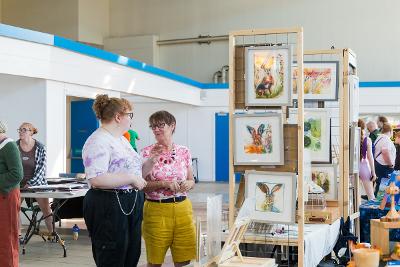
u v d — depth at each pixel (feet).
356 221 17.16
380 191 23.25
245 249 12.87
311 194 14.75
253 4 57.47
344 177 15.80
